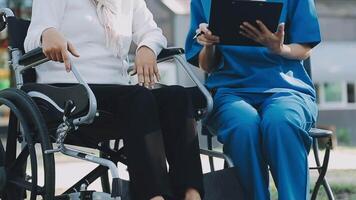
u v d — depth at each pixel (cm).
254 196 301
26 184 308
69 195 294
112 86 296
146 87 300
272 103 319
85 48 322
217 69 355
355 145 1224
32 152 291
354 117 1493
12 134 323
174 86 300
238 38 324
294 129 303
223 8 311
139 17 342
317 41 346
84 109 276
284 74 342
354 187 508
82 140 315
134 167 276
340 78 1305
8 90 312
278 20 319
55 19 317
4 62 1345
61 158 734
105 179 362
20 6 1163
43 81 320
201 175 286
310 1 352
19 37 333
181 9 1220
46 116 301
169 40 1213
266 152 304
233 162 308
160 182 273
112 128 304
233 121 311
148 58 319
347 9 1478
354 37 1441
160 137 280
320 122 1481
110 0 328
